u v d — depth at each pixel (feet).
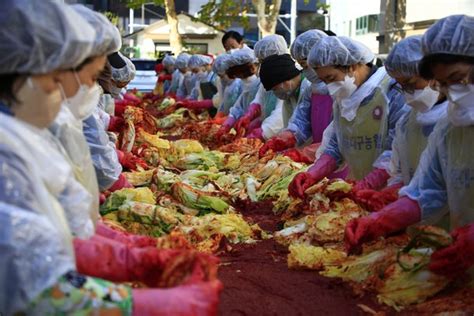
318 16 119.34
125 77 19.29
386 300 9.73
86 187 8.34
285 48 24.86
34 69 6.26
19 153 6.06
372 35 89.35
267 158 19.11
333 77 15.10
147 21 119.85
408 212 10.83
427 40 9.78
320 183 14.19
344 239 11.27
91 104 8.50
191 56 48.55
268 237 13.64
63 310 5.75
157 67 61.98
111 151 13.37
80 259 6.72
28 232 5.71
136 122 24.67
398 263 10.00
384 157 14.42
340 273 10.69
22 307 5.68
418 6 74.54
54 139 7.18
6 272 5.65
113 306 5.91
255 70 27.37
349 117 15.35
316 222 12.43
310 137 19.84
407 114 13.07
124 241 8.23
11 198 5.82
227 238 13.04
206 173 19.12
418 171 11.19
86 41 6.49
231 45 34.83
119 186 14.94
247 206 16.87
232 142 25.66
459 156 10.51
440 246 9.52
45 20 6.20
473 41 9.48
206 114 38.93
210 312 6.21
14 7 6.12
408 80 11.90
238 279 10.79
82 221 6.95
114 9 112.98
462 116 10.00
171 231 12.98
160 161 22.27
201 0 123.13
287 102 21.86
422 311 9.45
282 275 11.00
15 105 6.48
